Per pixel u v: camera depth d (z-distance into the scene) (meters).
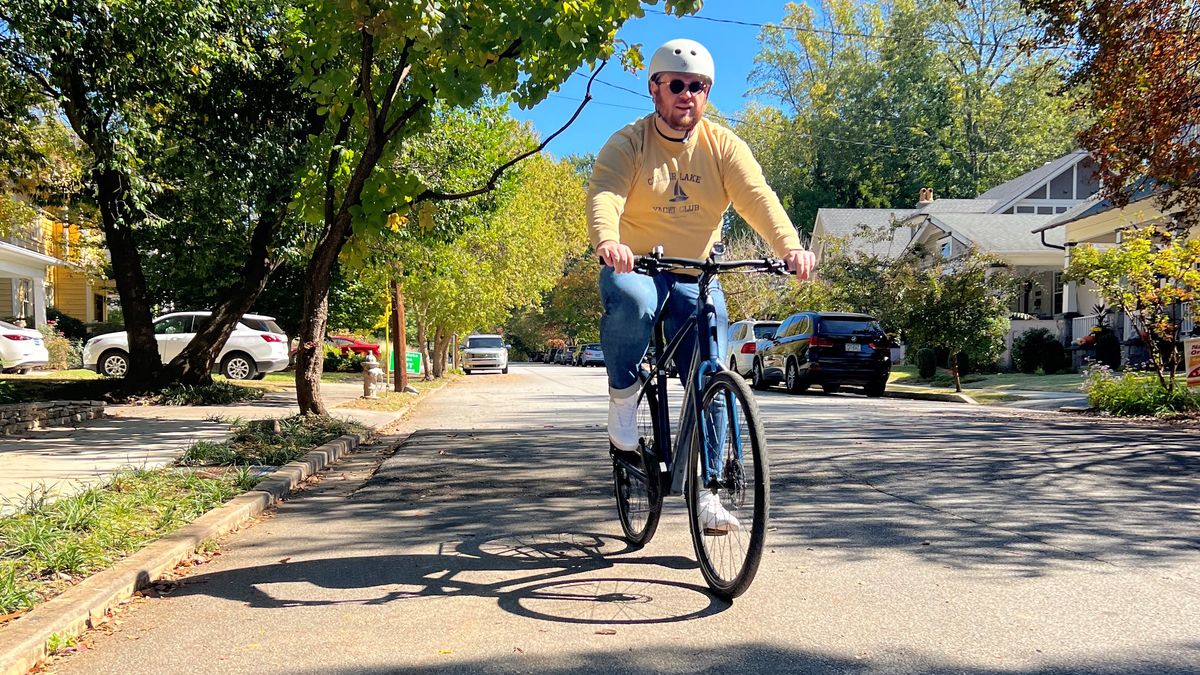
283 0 11.67
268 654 3.20
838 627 3.38
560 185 45.69
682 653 3.13
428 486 6.78
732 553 3.68
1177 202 11.41
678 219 4.27
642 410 4.34
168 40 10.14
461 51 7.42
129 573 3.99
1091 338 20.94
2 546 4.26
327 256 9.91
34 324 26.95
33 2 9.21
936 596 3.75
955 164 49.41
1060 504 5.67
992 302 18.67
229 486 6.15
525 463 7.91
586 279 65.12
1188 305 12.62
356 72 8.93
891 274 22.47
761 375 22.11
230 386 15.27
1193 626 3.34
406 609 3.70
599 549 4.69
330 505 6.10
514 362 90.00
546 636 3.33
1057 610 3.54
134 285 14.51
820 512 5.50
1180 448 8.28
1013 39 47.53
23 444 8.72
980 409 13.87
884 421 11.34
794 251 3.93
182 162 12.34
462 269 25.91
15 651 3.01
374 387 16.98
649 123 4.22
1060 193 34.94
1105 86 10.60
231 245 15.26
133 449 8.37
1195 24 9.86
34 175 13.62
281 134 12.27
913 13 48.91
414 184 8.80
